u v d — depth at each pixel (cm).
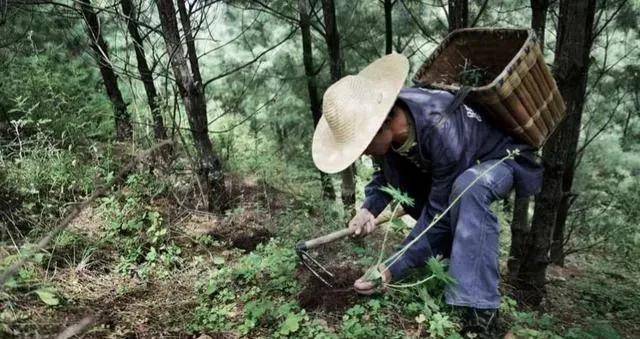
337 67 533
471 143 308
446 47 368
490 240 303
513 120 314
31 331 268
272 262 363
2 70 574
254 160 719
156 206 457
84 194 448
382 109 296
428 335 302
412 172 344
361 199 732
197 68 454
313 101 646
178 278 363
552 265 683
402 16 697
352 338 283
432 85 340
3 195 396
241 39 869
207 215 470
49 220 389
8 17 536
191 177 516
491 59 360
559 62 411
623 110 779
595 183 832
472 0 673
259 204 554
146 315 313
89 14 521
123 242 389
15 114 544
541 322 352
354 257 411
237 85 929
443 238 324
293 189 684
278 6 650
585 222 822
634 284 671
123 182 480
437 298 330
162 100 486
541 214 457
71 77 622
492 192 305
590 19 492
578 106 568
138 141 523
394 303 324
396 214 359
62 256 357
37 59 570
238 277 363
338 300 325
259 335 299
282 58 847
